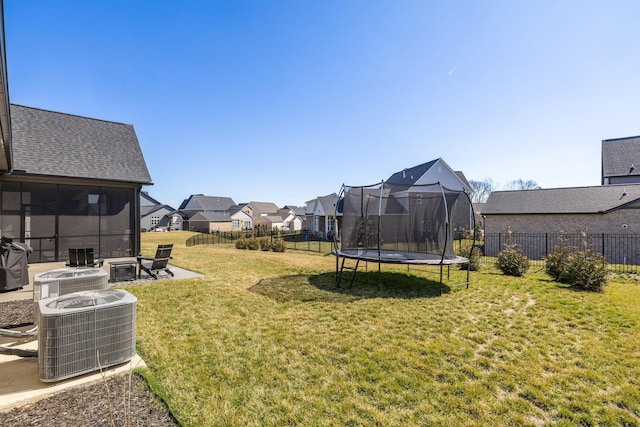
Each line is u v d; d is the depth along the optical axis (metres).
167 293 6.08
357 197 8.36
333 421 2.30
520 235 15.82
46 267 8.59
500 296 6.13
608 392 2.75
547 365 3.24
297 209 75.06
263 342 3.76
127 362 3.10
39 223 9.36
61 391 2.56
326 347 3.64
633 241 13.41
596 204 14.55
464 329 4.29
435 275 8.43
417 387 2.80
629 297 6.04
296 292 6.37
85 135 11.28
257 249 17.22
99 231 10.33
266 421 2.28
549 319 4.73
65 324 2.69
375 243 8.80
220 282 7.24
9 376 2.78
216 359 3.28
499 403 2.58
